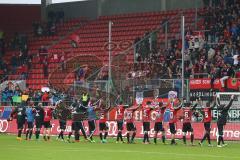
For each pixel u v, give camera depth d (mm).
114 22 60281
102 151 27094
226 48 43844
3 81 54625
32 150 27594
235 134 35156
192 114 34219
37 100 45250
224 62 41875
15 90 48781
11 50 62156
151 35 49250
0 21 67125
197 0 57375
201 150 27891
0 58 61094
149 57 47125
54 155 24750
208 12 50812
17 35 63000
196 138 36375
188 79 37438
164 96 37406
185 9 56375
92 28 60938
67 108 38562
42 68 55281
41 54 57406
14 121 44500
